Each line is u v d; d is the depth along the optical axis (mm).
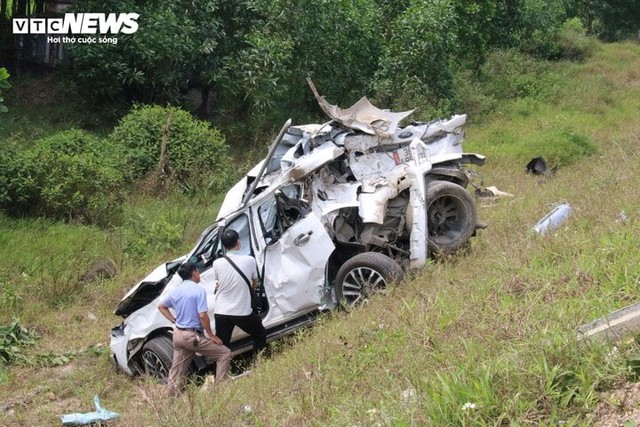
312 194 8945
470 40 25141
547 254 7133
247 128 19047
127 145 15844
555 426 4102
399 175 9211
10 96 19141
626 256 6223
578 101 24422
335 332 7395
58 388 8641
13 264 11688
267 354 8414
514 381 4488
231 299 7895
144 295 8977
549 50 31047
